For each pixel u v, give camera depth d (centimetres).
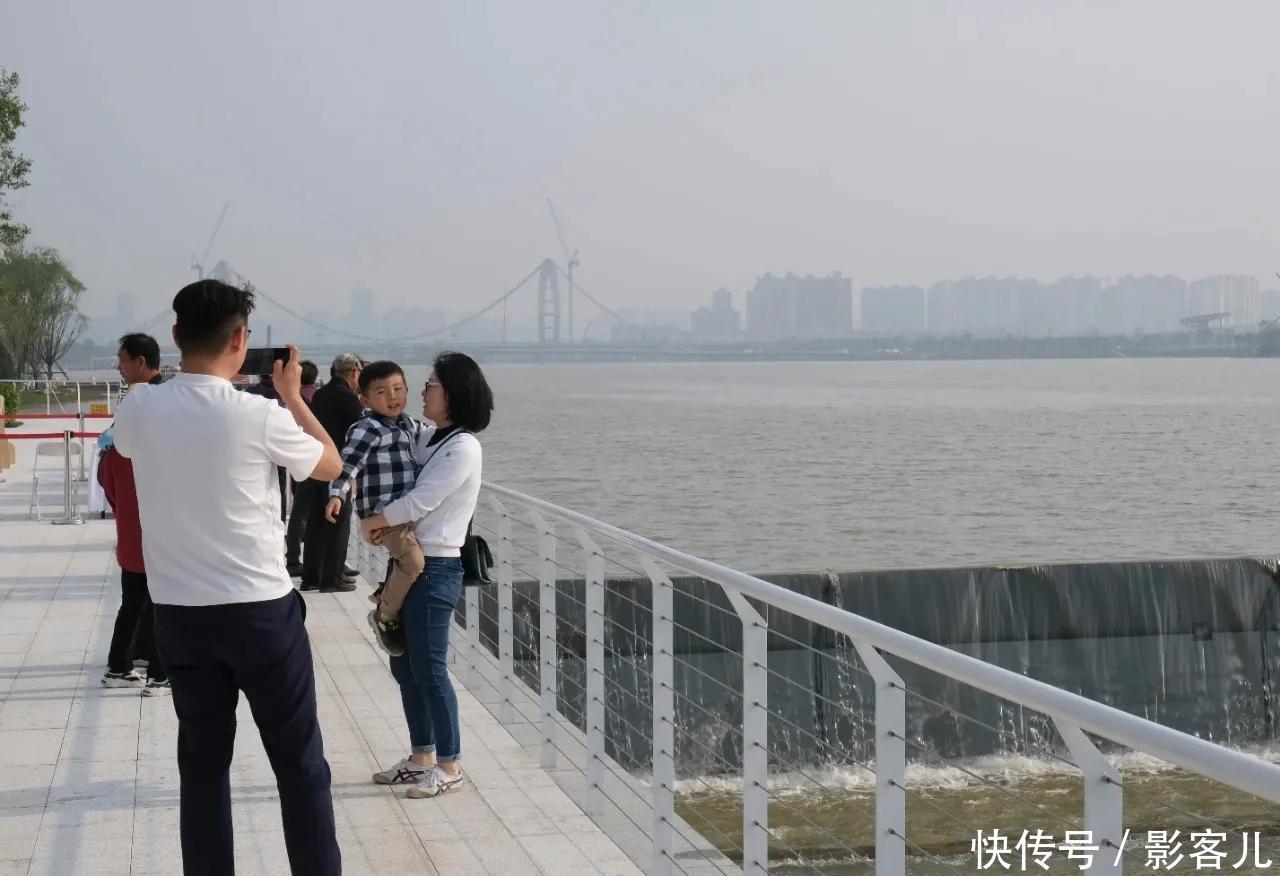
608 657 1263
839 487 4675
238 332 353
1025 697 226
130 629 708
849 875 811
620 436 7394
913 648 266
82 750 595
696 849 471
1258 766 175
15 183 3359
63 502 1705
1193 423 8738
